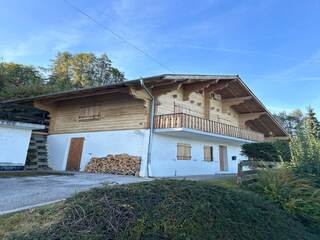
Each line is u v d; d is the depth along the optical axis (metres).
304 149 10.09
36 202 6.43
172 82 13.90
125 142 15.01
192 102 18.08
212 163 18.66
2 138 12.87
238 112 23.61
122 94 15.95
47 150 18.48
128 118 15.30
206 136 16.45
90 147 16.44
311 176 9.07
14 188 8.27
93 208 4.28
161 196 4.73
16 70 30.23
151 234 3.94
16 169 13.22
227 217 4.78
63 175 12.75
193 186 5.29
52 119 18.88
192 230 4.12
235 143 20.88
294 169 9.47
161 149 14.70
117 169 14.60
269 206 6.44
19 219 4.76
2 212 5.42
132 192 4.79
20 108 19.62
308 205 7.46
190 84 16.89
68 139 17.69
